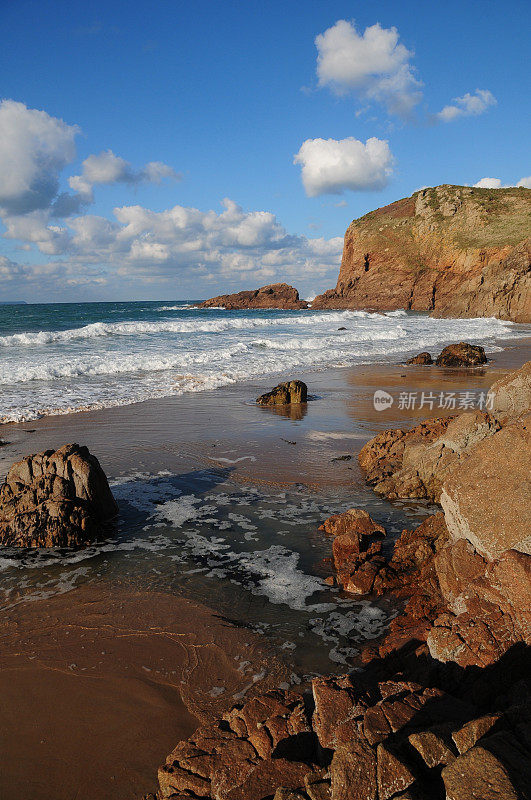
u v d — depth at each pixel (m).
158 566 5.64
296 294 105.69
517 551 3.89
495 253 73.00
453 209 85.06
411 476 7.66
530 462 4.51
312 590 5.15
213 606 4.84
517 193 88.12
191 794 2.64
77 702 3.64
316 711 3.00
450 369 21.28
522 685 3.13
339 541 5.89
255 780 2.55
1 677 3.89
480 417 7.48
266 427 11.62
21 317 56.09
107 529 6.60
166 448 10.00
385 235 91.88
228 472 8.67
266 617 4.68
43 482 6.67
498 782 2.00
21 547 6.16
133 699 3.67
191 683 3.83
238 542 6.21
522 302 54.69
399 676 3.70
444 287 80.81
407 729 2.69
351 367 21.81
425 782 2.32
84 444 10.25
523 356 25.41
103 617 4.67
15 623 4.59
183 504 7.39
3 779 3.03
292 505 7.33
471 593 3.93
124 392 15.77
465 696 3.39
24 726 3.43
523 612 3.51
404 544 5.90
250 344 28.75
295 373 19.98
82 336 32.38
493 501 4.49
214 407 13.79
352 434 11.02
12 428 11.48
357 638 4.38
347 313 60.78
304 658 4.11
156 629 4.49
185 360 21.73
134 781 3.02
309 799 2.31
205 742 2.96
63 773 3.07
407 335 36.31
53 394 15.31
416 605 4.61
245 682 3.83
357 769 2.36
